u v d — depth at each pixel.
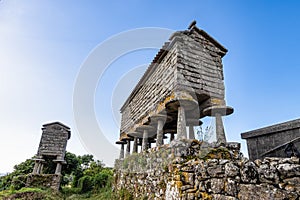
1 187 13.09
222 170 3.15
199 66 5.97
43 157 13.71
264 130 5.67
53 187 12.22
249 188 2.73
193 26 6.44
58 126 14.24
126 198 6.93
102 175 13.11
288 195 2.45
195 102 5.28
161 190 4.59
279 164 2.81
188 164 3.95
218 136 5.29
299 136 4.85
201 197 3.29
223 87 6.08
